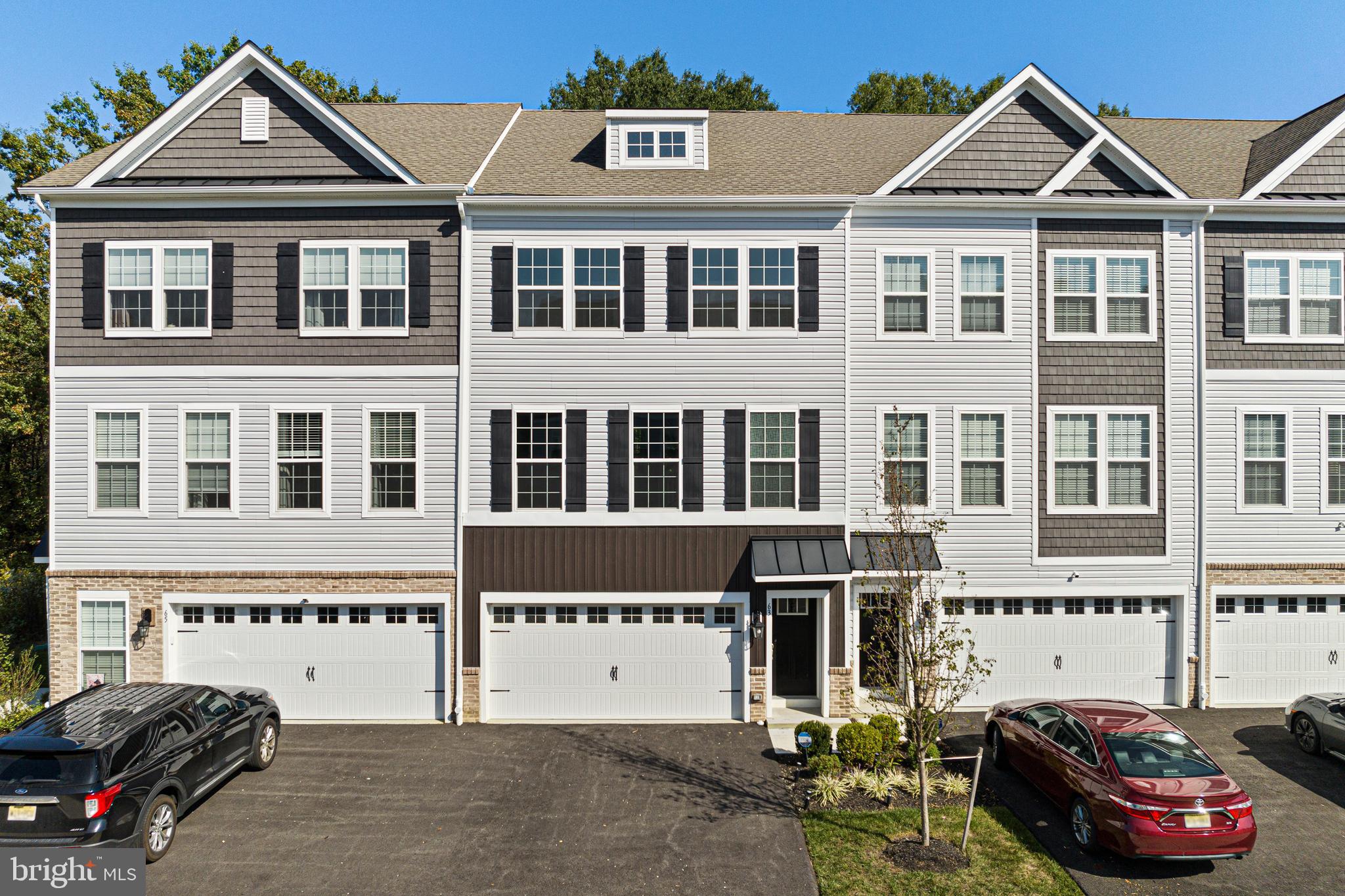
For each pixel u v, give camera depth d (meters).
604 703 14.91
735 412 15.00
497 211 14.92
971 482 15.41
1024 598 15.40
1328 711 12.48
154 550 14.85
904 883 8.99
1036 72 15.52
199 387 14.88
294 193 14.65
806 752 12.31
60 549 14.82
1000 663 15.42
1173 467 15.49
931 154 15.44
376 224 14.92
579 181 15.69
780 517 14.95
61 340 14.89
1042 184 15.66
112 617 14.89
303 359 14.90
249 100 15.15
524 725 14.55
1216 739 13.56
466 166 15.66
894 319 15.45
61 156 25.92
